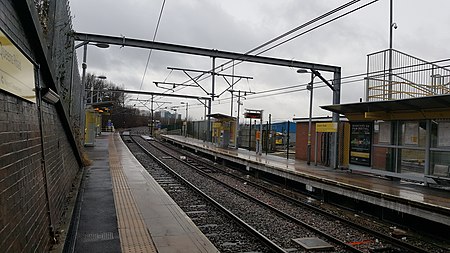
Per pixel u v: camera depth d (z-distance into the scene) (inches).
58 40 352.5
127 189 444.1
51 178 260.7
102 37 628.4
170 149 1400.1
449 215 310.8
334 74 740.7
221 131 1217.4
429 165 458.3
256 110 936.3
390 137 522.0
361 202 439.8
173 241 250.2
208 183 596.4
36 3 266.7
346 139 656.4
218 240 292.5
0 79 134.8
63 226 274.8
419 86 513.3
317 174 557.6
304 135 859.4
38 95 224.4
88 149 1065.5
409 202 352.5
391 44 619.8
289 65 708.7
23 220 161.5
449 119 438.6
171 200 385.7
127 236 257.4
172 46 668.7
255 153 977.5
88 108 1143.0
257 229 331.6
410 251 286.7
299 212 413.1
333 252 278.4
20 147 168.6
